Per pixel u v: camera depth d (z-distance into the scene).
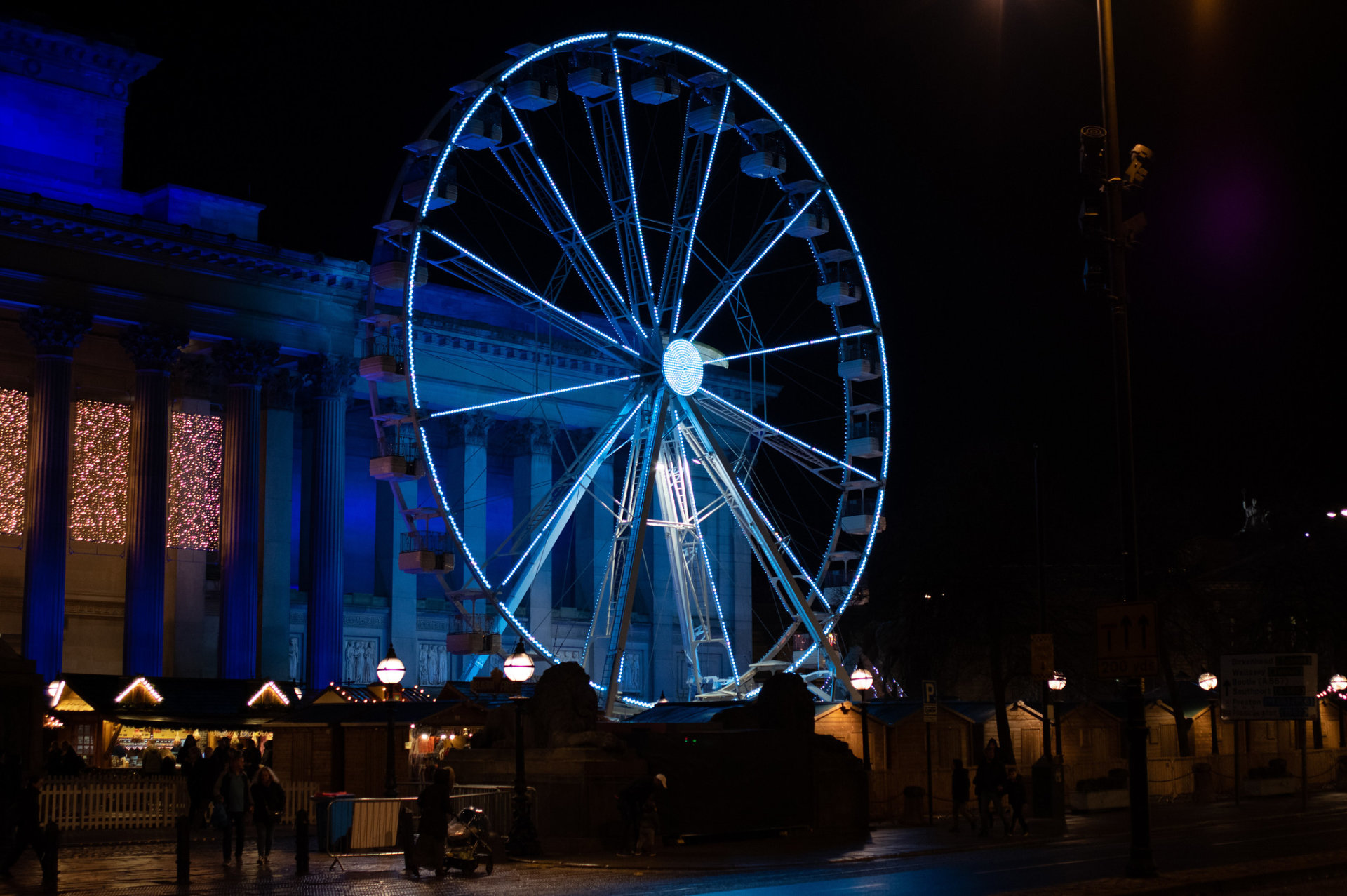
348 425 99.75
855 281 74.19
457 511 94.69
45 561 74.56
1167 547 82.69
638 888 30.67
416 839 34.22
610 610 65.25
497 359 97.00
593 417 102.56
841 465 73.00
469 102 62.97
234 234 82.38
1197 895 26.86
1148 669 28.55
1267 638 89.38
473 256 64.62
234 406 82.75
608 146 67.81
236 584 80.94
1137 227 30.67
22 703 56.84
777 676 48.41
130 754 67.38
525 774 41.12
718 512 112.00
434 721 53.94
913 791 53.44
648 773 41.97
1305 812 56.06
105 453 84.06
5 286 74.69
